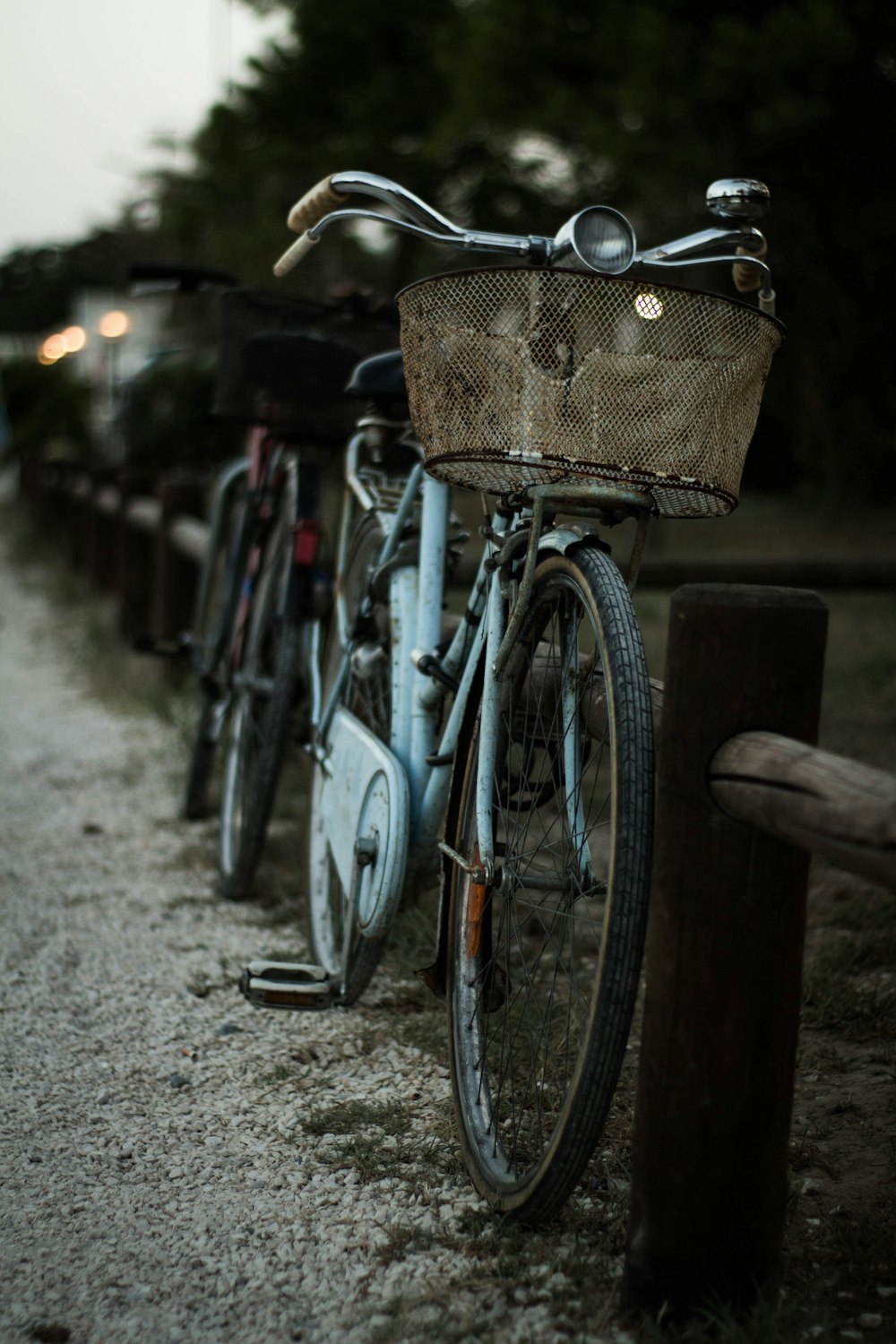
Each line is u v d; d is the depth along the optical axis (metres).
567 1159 1.74
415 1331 1.68
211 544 4.41
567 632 1.96
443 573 2.50
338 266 19.11
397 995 2.82
